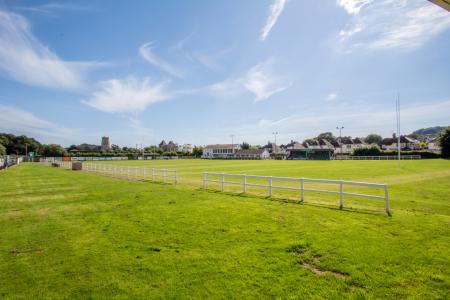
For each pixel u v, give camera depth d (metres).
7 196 15.48
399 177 23.81
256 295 4.67
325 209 10.84
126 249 6.83
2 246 7.14
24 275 5.49
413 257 6.05
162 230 8.35
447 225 8.38
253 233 7.89
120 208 11.77
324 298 4.55
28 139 123.19
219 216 9.92
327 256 6.16
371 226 8.38
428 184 18.75
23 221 9.75
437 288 4.80
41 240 7.61
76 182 22.53
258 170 36.28
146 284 5.10
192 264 5.90
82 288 4.97
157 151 143.88
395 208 11.03
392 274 5.32
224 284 5.04
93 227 8.85
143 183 21.44
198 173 32.12
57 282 5.20
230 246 6.90
